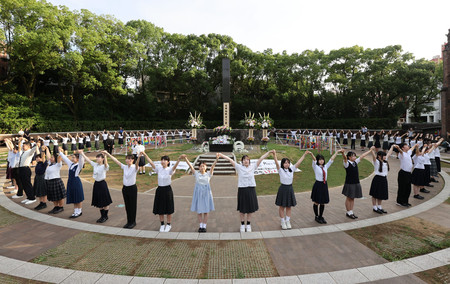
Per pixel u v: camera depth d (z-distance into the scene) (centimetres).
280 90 3856
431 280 393
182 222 643
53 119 2844
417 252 477
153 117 3847
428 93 3562
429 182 975
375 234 557
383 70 3231
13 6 2036
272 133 3616
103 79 2894
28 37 2034
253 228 599
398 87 2981
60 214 700
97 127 3161
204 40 3622
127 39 3062
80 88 3247
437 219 639
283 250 492
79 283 390
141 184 1056
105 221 647
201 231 577
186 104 4012
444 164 1444
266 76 3944
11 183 1030
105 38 2766
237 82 3950
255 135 2234
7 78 2503
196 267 435
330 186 1005
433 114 4959
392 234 556
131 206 600
